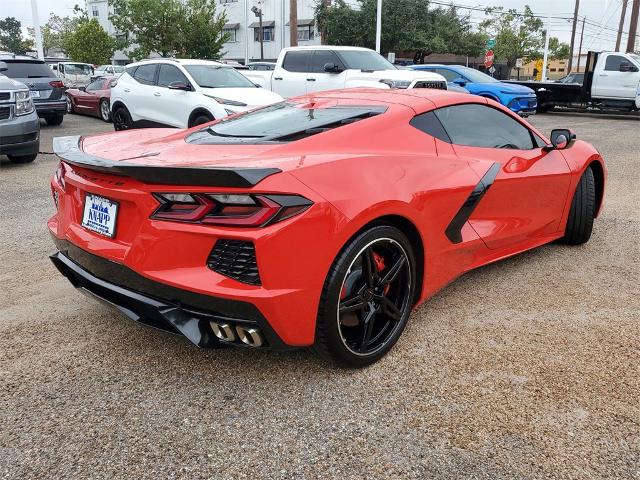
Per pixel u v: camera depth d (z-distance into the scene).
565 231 4.30
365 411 2.29
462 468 1.97
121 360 2.71
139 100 10.38
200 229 2.14
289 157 2.43
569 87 17.91
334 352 2.44
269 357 2.72
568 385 2.46
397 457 2.03
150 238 2.21
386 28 32.72
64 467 1.98
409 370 2.60
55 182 2.91
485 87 14.13
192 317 2.27
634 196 6.25
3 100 7.66
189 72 9.70
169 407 2.33
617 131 13.44
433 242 2.85
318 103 3.30
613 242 4.54
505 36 49.16
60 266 2.89
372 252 2.50
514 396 2.38
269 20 42.53
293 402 2.36
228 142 2.77
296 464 2.00
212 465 2.00
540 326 3.04
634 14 26.83
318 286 2.27
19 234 4.79
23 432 2.17
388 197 2.48
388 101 3.17
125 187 2.30
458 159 3.08
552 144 3.87
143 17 25.12
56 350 2.80
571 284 3.63
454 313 3.21
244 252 2.14
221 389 2.46
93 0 50.81
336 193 2.29
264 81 13.25
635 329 2.99
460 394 2.40
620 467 1.97
